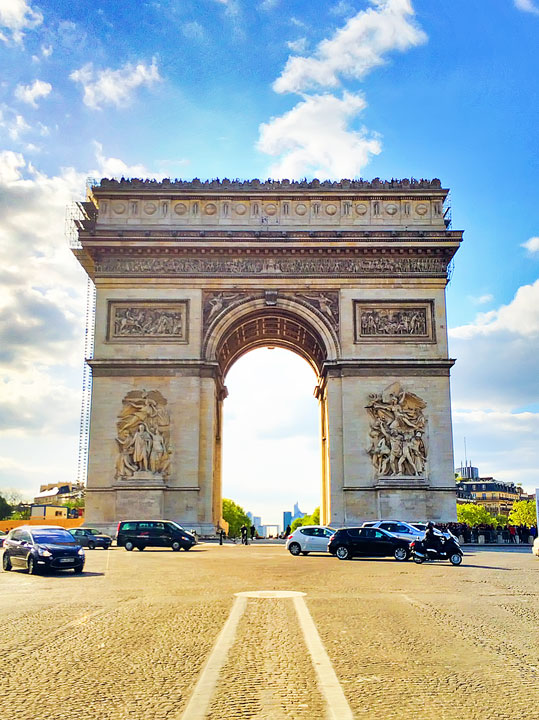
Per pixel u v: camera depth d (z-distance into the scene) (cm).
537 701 1656
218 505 10825
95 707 1606
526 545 9744
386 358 9669
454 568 5509
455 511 9288
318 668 1958
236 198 10081
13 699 1672
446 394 9588
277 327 10962
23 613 2998
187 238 9794
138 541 8069
